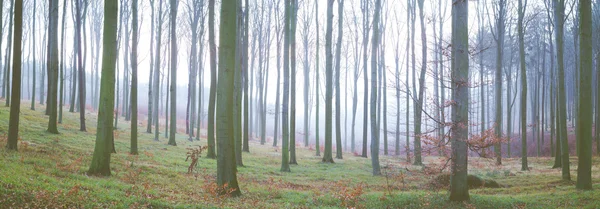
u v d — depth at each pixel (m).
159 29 35.03
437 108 12.64
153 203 10.03
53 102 23.28
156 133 30.34
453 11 12.68
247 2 29.55
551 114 34.62
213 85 24.36
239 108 22.27
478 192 16.17
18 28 15.55
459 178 12.64
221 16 12.73
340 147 32.25
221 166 12.85
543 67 39.22
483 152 12.49
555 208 11.94
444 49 12.55
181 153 24.92
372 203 12.70
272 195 13.72
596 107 32.72
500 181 19.88
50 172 12.29
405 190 17.00
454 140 12.45
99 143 13.67
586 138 14.56
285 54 22.83
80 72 27.47
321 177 20.66
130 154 20.62
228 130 12.88
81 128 27.25
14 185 9.23
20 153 14.73
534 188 16.67
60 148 18.17
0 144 15.99
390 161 30.83
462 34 12.32
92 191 10.40
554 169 24.70
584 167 14.65
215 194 12.38
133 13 24.53
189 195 12.34
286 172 21.75
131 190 11.42
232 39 12.78
